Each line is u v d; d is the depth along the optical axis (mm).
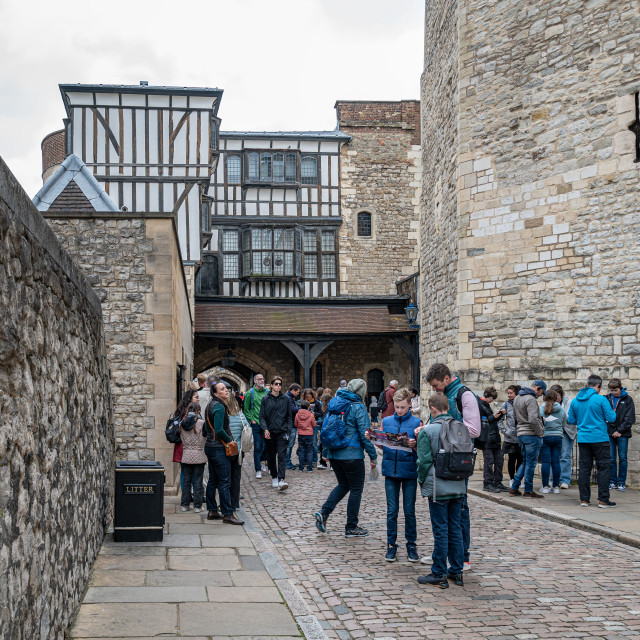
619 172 9203
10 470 2471
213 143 23203
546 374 9867
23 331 2756
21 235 2750
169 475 8367
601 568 5078
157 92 19125
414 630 3820
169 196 19156
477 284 10797
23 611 2602
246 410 10438
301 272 25078
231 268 24953
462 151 11102
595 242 9430
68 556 3695
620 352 9094
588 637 3715
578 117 9695
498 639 3684
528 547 5742
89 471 4762
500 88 10680
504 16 10672
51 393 3336
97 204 11109
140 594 4234
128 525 5703
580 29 9711
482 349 10672
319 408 12078
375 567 5129
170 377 8438
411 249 26031
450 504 4707
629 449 8680
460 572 4680
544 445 8367
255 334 20688
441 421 4711
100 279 8453
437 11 13023
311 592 4512
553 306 9867
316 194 25641
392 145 26297
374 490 9008
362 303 22266
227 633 3582
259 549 5477
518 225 10336
